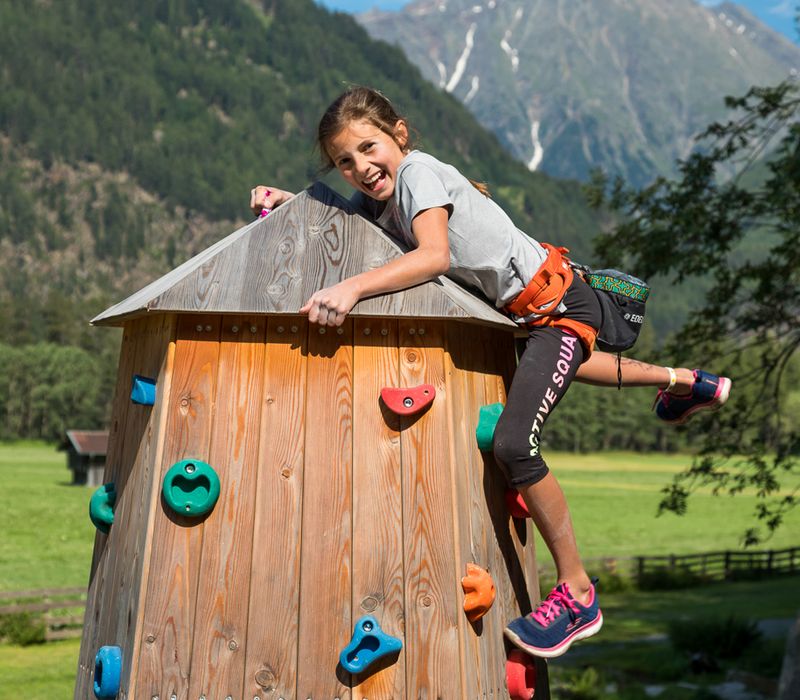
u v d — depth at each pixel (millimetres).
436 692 2535
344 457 2611
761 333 11414
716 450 11289
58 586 26422
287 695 2502
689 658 16672
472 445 2758
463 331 2781
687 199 11062
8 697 14047
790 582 31500
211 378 2623
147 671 2498
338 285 2521
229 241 2828
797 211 10148
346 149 2770
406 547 2588
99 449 63625
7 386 126812
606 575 29594
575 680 14445
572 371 2721
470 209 2748
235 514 2568
